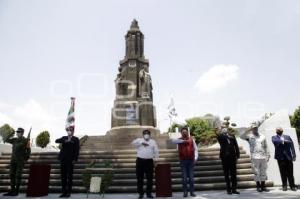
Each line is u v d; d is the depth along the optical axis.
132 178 10.85
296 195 7.45
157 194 7.99
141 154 8.01
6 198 7.97
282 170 8.75
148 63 23.23
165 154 13.11
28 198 7.98
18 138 9.04
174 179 10.42
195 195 7.96
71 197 8.32
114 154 13.62
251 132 9.12
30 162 12.88
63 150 8.48
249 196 7.51
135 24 24.33
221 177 10.42
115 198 8.05
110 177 8.19
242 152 12.43
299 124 32.72
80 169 11.83
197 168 11.47
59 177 11.22
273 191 8.59
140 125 20.73
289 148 8.84
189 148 8.16
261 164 8.70
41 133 29.08
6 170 12.30
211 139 27.30
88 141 18.64
